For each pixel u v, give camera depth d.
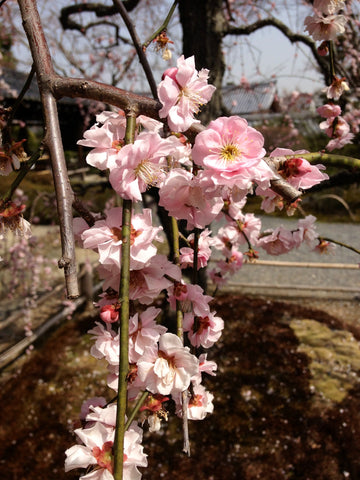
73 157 10.17
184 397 0.88
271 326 5.80
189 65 0.83
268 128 7.67
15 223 0.91
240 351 5.15
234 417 4.00
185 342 1.44
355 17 3.93
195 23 3.51
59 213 0.69
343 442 3.66
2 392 4.39
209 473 3.36
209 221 0.90
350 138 1.99
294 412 4.07
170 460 3.48
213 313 1.13
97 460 0.73
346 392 4.39
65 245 0.65
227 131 0.77
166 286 0.90
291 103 6.64
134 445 0.75
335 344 5.36
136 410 0.77
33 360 4.97
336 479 3.30
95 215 0.86
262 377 4.63
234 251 2.77
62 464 3.44
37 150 0.76
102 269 0.90
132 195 0.71
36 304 5.76
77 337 5.50
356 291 6.89
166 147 0.75
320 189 1.83
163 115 0.78
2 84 6.24
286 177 0.93
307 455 3.54
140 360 0.81
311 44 3.80
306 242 2.32
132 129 0.75
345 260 8.79
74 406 4.20
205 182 0.76
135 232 0.79
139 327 0.89
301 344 5.35
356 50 4.29
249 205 12.56
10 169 1.06
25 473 3.36
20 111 7.07
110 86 0.79
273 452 3.58
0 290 6.90
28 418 4.02
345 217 11.91
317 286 7.43
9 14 5.11
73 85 0.78
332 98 1.94
